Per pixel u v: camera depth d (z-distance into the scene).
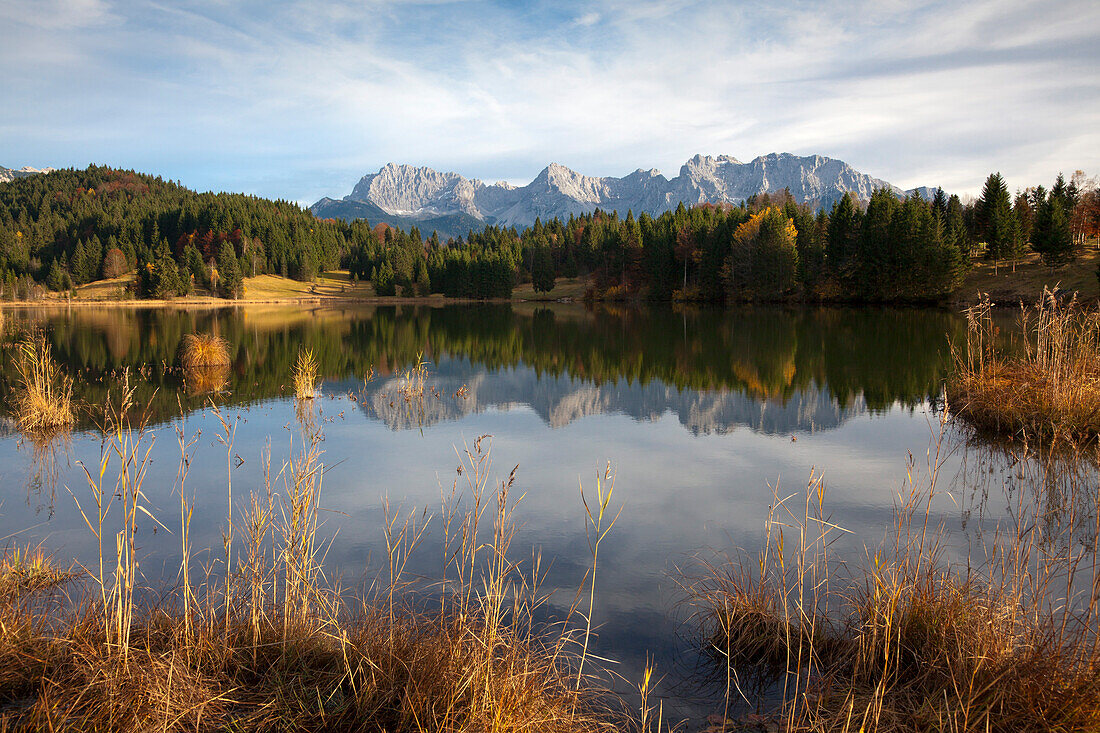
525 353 27.14
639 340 32.09
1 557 6.20
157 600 5.20
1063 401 10.55
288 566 4.50
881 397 16.16
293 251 112.12
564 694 3.77
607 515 7.91
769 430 12.82
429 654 3.82
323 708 3.48
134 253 103.00
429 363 23.98
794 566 6.16
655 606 5.42
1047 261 49.28
